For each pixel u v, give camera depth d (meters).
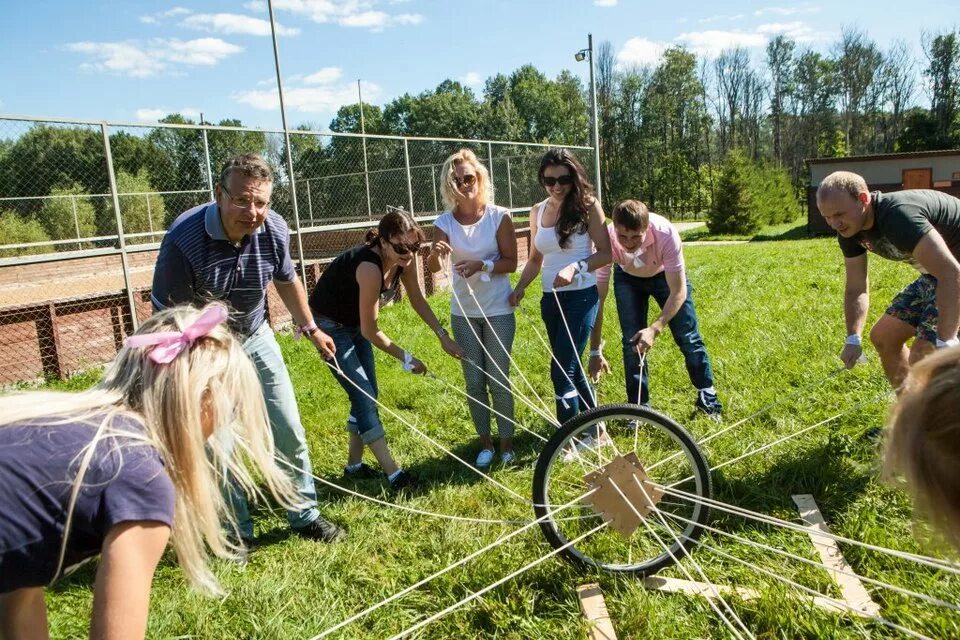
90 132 9.98
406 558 3.39
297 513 3.57
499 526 3.57
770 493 3.70
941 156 25.11
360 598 3.08
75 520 1.45
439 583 3.10
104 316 8.38
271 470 1.82
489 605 2.89
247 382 1.71
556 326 4.38
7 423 1.50
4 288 10.84
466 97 68.62
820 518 3.43
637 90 68.00
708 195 61.47
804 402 4.93
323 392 6.29
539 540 3.34
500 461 4.44
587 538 3.34
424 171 15.92
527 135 69.19
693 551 3.19
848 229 3.58
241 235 3.15
